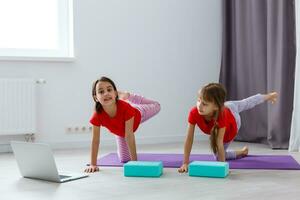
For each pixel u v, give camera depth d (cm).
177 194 181
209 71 411
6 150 339
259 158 274
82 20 364
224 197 175
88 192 187
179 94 399
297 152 309
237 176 218
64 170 244
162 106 393
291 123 323
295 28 328
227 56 407
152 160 273
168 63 395
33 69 349
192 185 198
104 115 245
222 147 238
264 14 365
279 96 334
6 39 359
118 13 376
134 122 262
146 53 387
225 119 241
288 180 207
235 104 280
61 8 371
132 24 381
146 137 385
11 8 360
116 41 376
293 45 331
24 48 360
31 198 178
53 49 368
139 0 383
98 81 240
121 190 190
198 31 407
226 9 405
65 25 371
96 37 369
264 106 364
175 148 343
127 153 264
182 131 400
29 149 209
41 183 207
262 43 366
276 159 269
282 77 332
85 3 364
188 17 403
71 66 361
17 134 341
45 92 354
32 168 215
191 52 404
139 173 221
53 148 354
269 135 341
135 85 383
